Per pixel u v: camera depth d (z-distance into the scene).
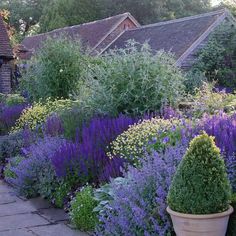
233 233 3.89
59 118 8.45
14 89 19.27
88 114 8.10
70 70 12.81
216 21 20.44
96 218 5.02
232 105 8.08
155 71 8.35
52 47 13.06
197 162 3.71
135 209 4.05
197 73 17.36
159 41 21.81
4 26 20.59
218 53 19.25
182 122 5.97
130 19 27.86
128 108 8.30
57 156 6.10
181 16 39.06
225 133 5.03
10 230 5.31
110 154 5.86
